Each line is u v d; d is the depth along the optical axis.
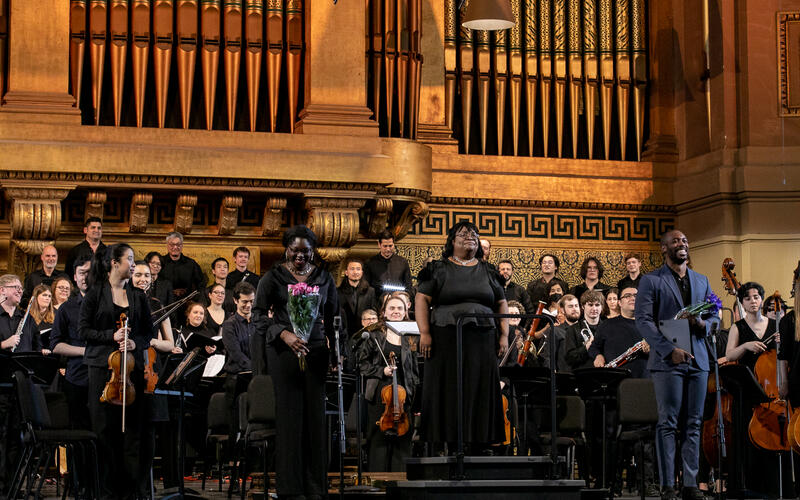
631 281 14.20
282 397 8.81
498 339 9.45
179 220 13.75
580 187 15.32
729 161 14.73
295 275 8.98
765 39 14.81
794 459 11.30
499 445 9.89
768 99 14.74
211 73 13.73
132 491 9.20
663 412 9.71
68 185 12.86
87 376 9.35
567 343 12.01
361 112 13.75
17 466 9.80
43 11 13.02
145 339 9.38
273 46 13.95
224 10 13.84
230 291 13.24
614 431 11.03
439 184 14.94
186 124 13.63
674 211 15.56
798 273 9.87
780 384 10.02
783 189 14.43
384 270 13.79
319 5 13.76
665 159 15.59
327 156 13.45
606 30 15.54
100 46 13.44
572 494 8.80
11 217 12.98
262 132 13.55
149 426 9.40
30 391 8.96
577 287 14.23
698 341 9.79
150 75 13.87
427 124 15.04
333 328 9.06
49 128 12.84
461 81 15.18
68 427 9.39
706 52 15.11
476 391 8.90
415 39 14.41
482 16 13.27
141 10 13.58
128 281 9.34
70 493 10.66
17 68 12.91
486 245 13.72
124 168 12.94
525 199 15.16
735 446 10.98
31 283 12.67
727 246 14.61
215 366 11.52
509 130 15.38
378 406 11.30
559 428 10.69
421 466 9.16
